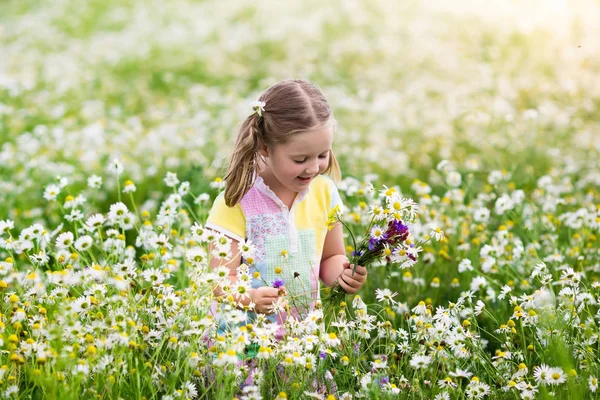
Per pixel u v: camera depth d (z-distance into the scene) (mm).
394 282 4602
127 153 8133
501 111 9539
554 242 4875
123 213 4055
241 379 3160
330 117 3451
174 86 12328
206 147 8297
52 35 15719
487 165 7645
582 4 16484
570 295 3654
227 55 14062
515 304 3668
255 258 3621
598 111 10039
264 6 18281
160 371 3098
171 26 16562
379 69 12836
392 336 3590
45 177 7023
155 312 3418
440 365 3475
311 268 3689
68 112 10180
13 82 11203
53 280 3352
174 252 4500
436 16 16703
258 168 3666
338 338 3379
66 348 2986
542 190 5965
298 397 3047
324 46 14477
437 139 8844
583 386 3084
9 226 3912
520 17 15914
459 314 4168
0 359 3150
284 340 3191
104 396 3082
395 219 3369
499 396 3258
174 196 4543
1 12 18391
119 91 11773
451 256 4957
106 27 16828
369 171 7438
